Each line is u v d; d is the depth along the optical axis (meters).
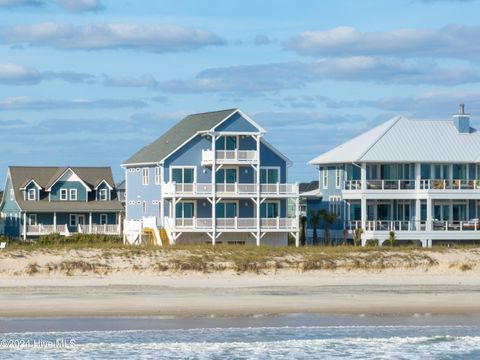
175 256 87.94
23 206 134.88
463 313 67.62
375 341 58.62
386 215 119.75
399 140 121.06
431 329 62.19
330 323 63.25
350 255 91.62
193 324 61.69
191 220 110.00
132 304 68.00
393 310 68.31
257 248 94.06
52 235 120.75
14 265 82.56
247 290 76.88
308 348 56.50
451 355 55.84
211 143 114.44
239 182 114.06
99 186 140.75
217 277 84.38
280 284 81.25
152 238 110.94
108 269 83.94
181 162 113.69
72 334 57.97
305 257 89.94
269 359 53.81
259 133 113.31
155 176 117.38
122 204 144.50
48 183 138.75
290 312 66.56
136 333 58.69
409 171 119.81
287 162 115.88
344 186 121.50
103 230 137.12
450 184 119.81
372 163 118.81
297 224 113.50
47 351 53.97
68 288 75.88
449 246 101.25
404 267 90.62
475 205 120.69
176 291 75.25
